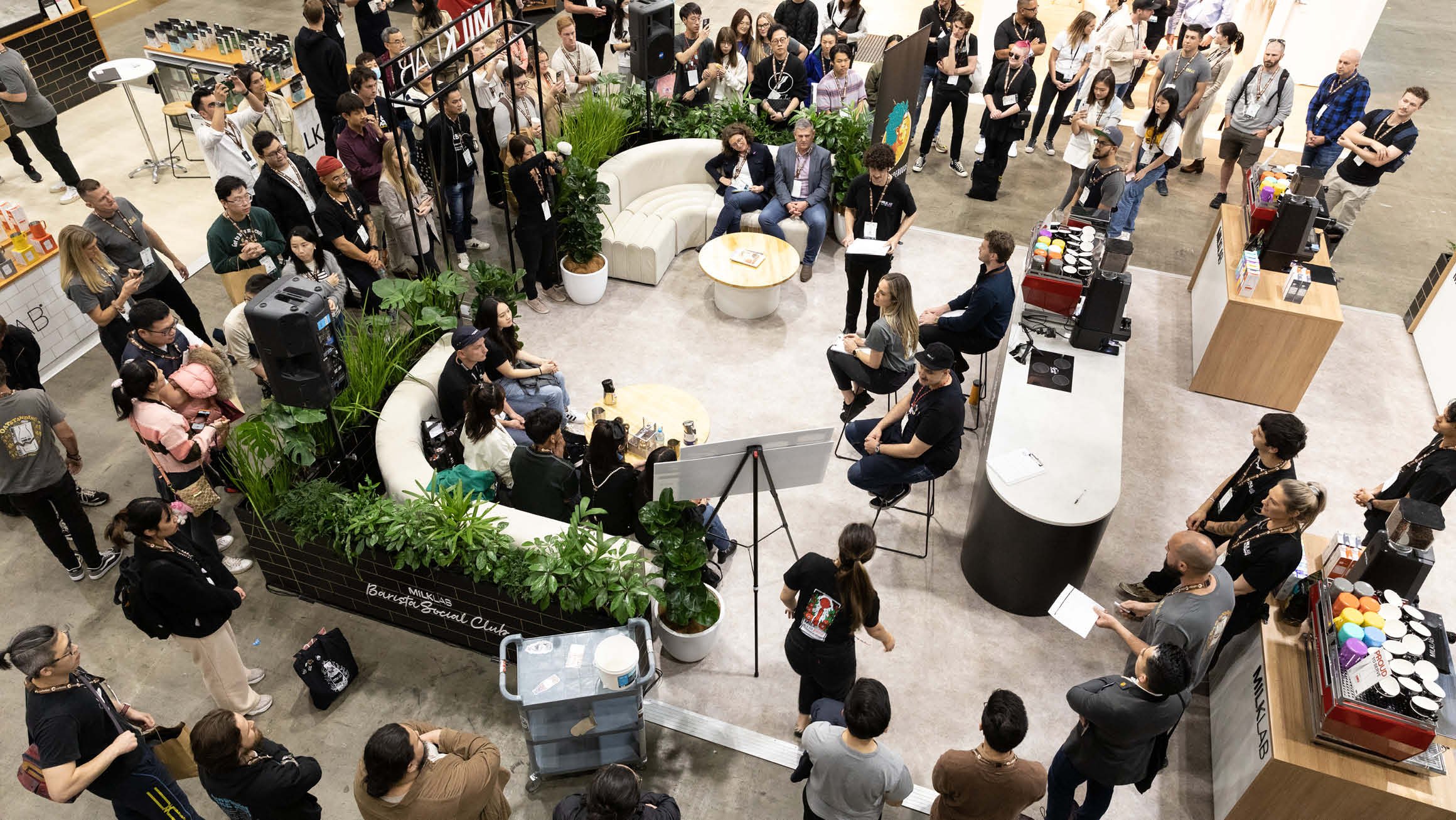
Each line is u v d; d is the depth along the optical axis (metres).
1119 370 5.78
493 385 5.11
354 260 6.79
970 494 6.20
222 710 3.45
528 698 4.04
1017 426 5.34
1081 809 4.15
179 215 8.67
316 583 5.28
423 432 5.66
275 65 9.15
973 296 6.03
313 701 4.80
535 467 4.97
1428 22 15.57
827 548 5.75
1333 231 8.16
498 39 10.05
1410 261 8.88
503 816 3.97
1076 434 5.29
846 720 3.28
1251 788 4.05
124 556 5.59
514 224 8.93
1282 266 6.91
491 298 5.92
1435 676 3.75
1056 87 10.05
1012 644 5.20
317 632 5.21
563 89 9.01
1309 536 5.06
